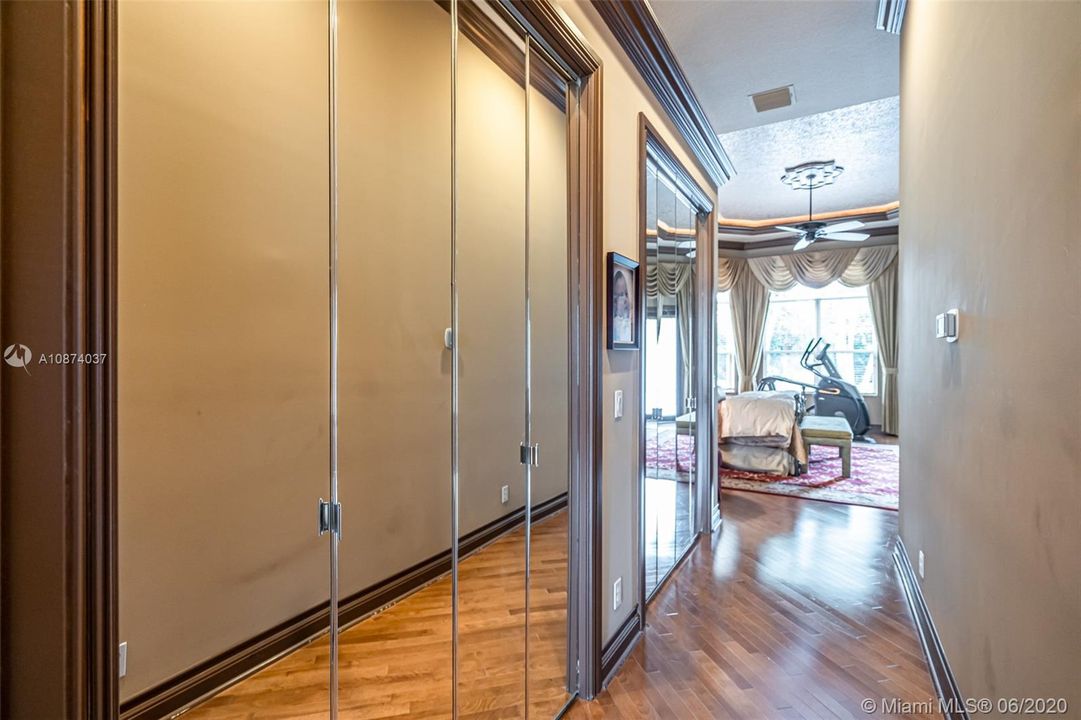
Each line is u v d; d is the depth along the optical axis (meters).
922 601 2.41
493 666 1.95
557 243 2.01
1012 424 1.33
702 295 3.90
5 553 0.64
